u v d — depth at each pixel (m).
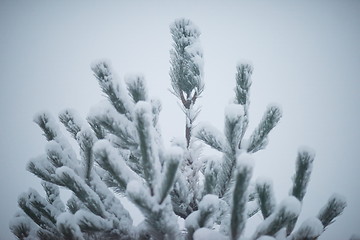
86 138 0.63
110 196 0.64
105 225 0.58
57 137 0.68
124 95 0.60
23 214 0.67
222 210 0.65
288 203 0.50
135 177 0.57
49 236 0.63
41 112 0.67
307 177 0.54
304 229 0.52
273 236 0.53
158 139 0.65
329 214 0.57
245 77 0.68
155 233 0.54
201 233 0.54
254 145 0.68
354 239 0.54
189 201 0.69
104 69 0.60
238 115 0.62
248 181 0.49
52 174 0.64
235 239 0.51
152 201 0.51
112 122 0.59
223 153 0.68
